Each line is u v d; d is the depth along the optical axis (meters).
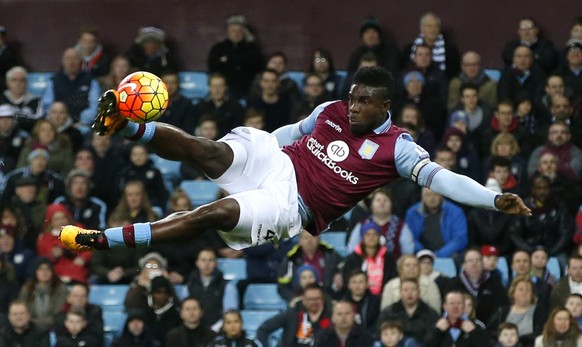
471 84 20.31
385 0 22.78
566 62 21.31
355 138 10.05
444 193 9.66
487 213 18.34
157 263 17.41
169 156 9.52
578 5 22.64
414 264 16.66
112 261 18.17
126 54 21.97
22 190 18.48
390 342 15.95
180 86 22.20
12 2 23.16
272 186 9.77
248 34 22.28
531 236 18.45
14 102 21.03
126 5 23.05
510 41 21.91
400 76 21.00
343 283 17.12
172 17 22.98
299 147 10.14
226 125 20.33
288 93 20.75
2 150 20.03
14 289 17.48
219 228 9.48
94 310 16.88
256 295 17.98
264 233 9.65
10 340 16.72
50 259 17.47
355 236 17.97
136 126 9.27
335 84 20.84
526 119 20.34
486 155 20.11
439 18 22.72
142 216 18.19
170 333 16.44
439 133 20.41
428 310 16.50
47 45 23.20
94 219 18.53
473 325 16.09
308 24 22.89
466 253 17.05
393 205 18.58
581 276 17.02
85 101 21.16
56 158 19.70
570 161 19.38
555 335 16.03
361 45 21.88
